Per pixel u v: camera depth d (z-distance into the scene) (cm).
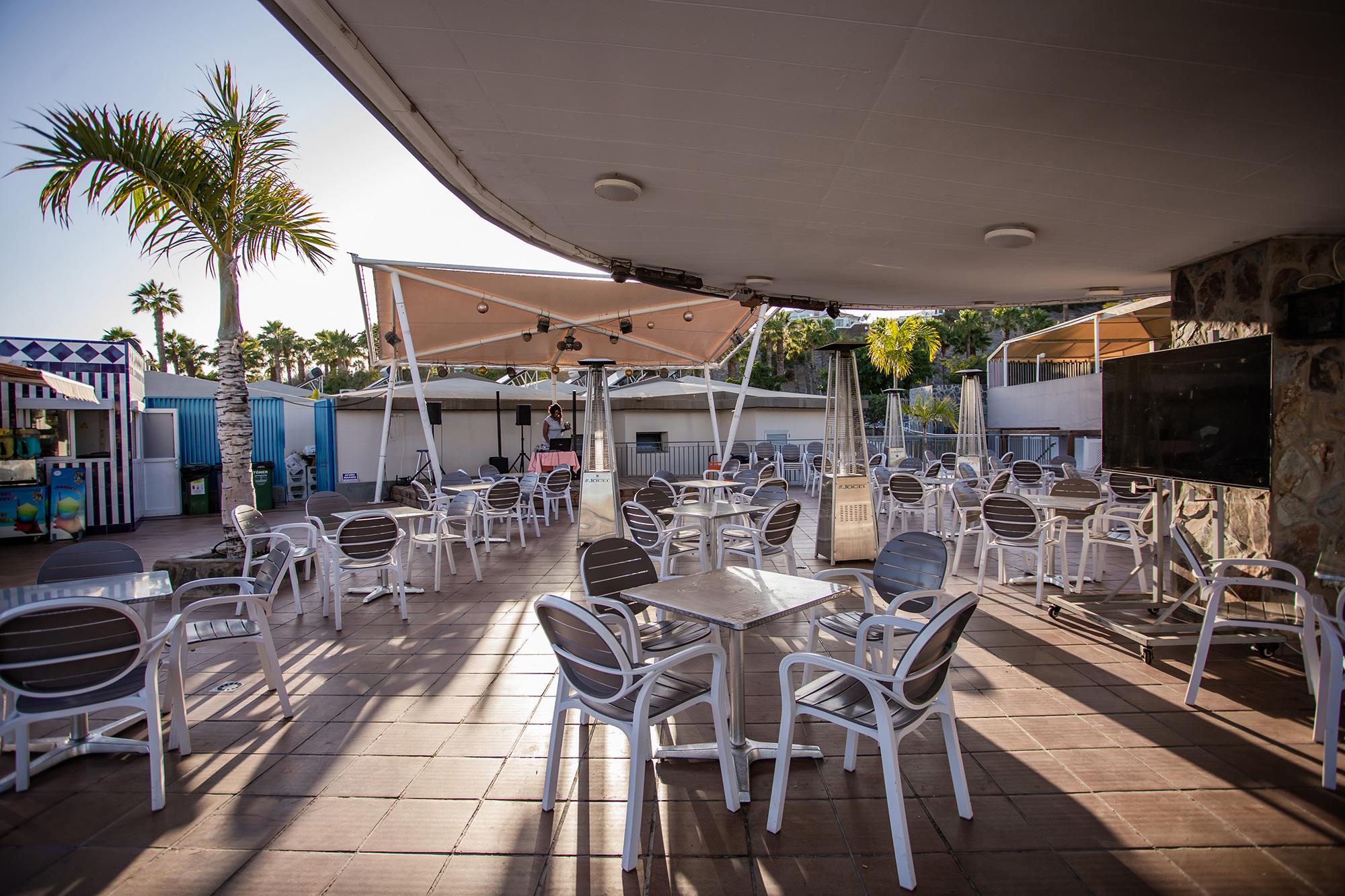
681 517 709
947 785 259
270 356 4138
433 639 452
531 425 1634
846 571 341
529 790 260
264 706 342
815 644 335
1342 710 314
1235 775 264
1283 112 254
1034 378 1925
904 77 242
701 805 247
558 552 794
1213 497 463
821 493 726
